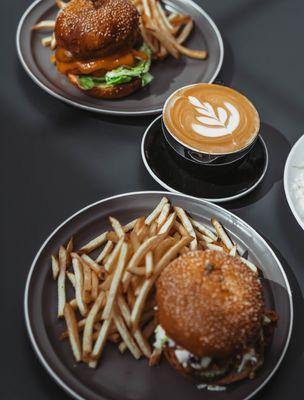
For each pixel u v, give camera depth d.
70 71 0.52
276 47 0.60
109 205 0.45
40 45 0.56
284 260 0.46
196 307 0.35
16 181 0.48
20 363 0.40
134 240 0.41
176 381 0.39
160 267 0.40
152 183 0.50
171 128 0.46
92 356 0.38
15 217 0.46
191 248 0.42
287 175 0.47
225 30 0.61
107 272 0.40
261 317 0.37
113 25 0.50
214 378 0.37
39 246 0.45
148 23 0.56
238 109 0.47
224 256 0.38
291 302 0.42
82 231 0.44
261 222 0.48
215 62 0.57
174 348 0.37
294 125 0.54
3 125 0.52
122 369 0.39
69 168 0.50
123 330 0.39
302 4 0.64
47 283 0.41
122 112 0.51
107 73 0.52
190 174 0.49
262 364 0.39
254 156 0.50
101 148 0.51
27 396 0.39
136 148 0.52
